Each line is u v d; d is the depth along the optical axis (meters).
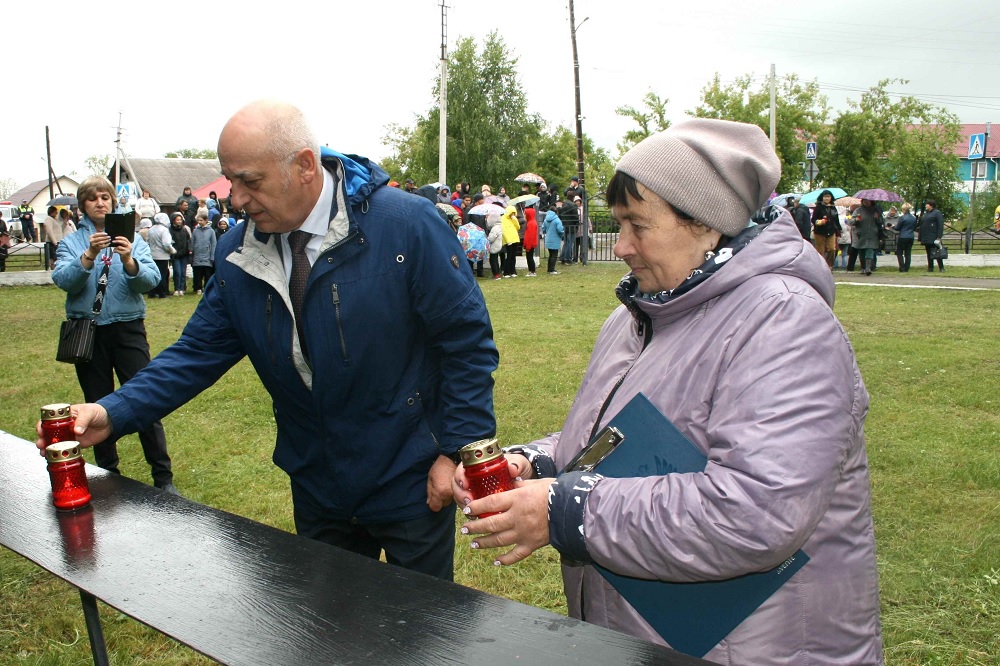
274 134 1.96
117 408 2.24
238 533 1.87
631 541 1.34
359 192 2.13
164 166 53.97
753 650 1.40
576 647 1.28
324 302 2.12
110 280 4.36
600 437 1.53
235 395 6.86
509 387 6.95
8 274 17.84
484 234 16.56
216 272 2.32
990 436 5.37
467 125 48.88
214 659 1.31
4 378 7.82
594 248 22.19
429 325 2.20
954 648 2.94
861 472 1.45
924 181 40.44
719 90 43.81
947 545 3.76
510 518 1.44
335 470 2.28
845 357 1.36
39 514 2.03
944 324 10.17
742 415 1.32
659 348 1.54
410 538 2.31
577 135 29.19
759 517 1.25
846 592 1.42
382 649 1.30
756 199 1.47
